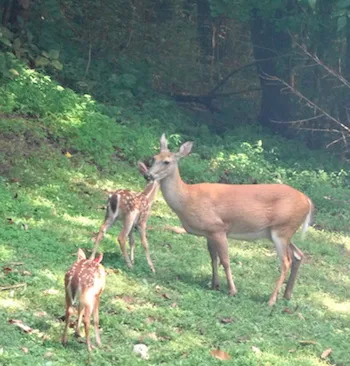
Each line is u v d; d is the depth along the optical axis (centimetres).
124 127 1783
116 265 1127
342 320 1107
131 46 2389
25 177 1416
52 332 875
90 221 1313
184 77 2480
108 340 886
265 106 2325
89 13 2316
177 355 877
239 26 2631
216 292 1106
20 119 1653
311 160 2056
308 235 1516
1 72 1767
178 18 2591
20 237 1141
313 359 933
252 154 1898
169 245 1286
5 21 2000
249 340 955
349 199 1775
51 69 2014
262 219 1135
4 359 777
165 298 1041
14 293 955
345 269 1373
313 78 2347
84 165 1565
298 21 2122
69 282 833
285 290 1153
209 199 1127
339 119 2312
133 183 1570
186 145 1130
